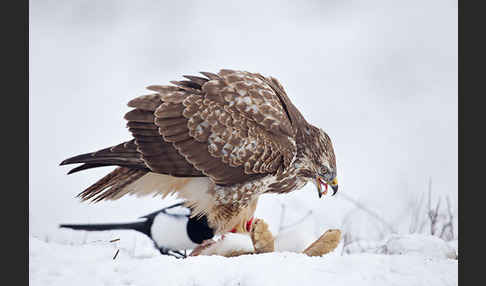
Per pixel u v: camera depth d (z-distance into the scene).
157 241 9.89
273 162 9.87
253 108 9.77
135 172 9.73
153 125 9.35
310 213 10.20
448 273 7.69
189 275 7.66
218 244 8.98
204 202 9.95
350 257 8.05
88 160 9.34
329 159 10.81
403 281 7.47
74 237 10.82
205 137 9.44
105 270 7.95
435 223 10.89
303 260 7.99
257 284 7.37
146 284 7.58
